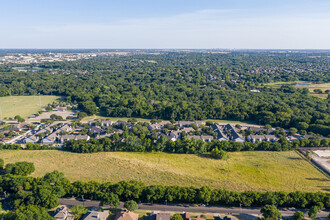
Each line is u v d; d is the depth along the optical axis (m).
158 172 132.62
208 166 141.12
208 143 162.50
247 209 103.50
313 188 119.50
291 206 104.62
